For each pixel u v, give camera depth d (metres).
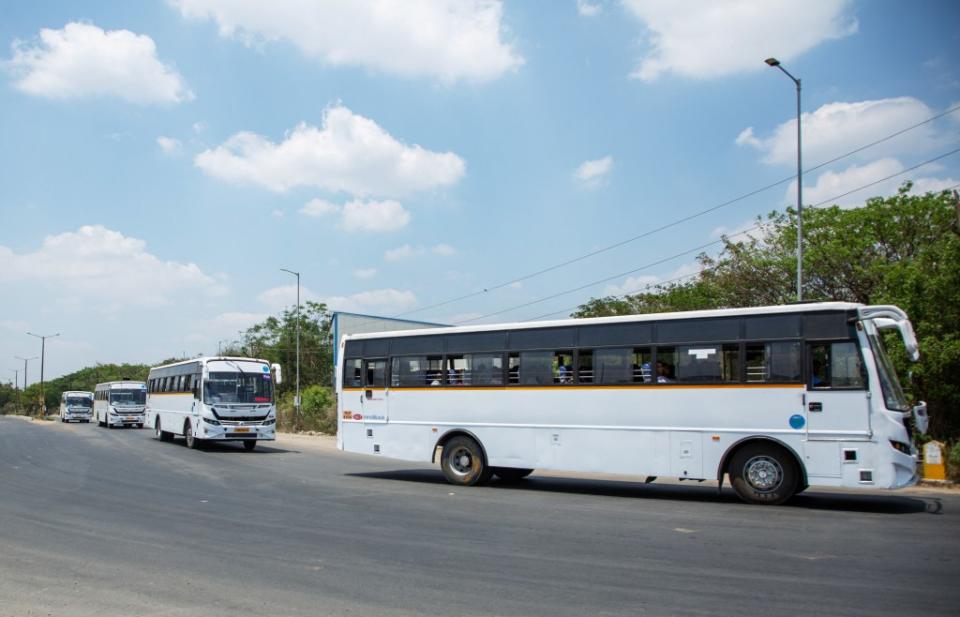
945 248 18.62
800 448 12.59
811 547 9.20
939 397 17.70
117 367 107.69
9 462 21.88
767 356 13.00
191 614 6.45
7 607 6.66
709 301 29.92
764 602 6.72
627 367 14.27
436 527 10.81
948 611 6.41
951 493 14.83
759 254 28.05
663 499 13.92
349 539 9.90
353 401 18.00
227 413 26.23
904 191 24.27
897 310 12.30
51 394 112.69
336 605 6.72
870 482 12.06
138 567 8.25
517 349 15.66
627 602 6.77
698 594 7.02
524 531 10.46
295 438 35.94
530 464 15.21
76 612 6.52
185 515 12.00
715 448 13.26
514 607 6.63
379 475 18.59
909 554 8.76
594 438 14.48
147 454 25.05
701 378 13.50
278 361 59.62
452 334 16.66
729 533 10.22
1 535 10.23
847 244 24.23
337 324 42.38
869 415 12.16
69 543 9.65
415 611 6.52
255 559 8.66
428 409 16.77
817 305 12.73
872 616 6.27
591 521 11.30
